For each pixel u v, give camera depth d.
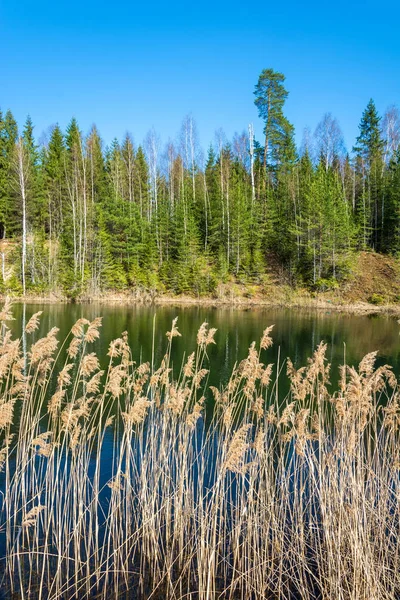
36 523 5.96
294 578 5.62
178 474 6.91
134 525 6.65
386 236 52.69
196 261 47.34
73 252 46.00
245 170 63.25
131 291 45.72
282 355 19.50
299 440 6.07
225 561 5.91
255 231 49.38
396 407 6.82
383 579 5.45
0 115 60.41
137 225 50.03
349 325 29.64
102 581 5.64
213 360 18.14
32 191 48.09
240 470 5.85
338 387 14.27
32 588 5.40
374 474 6.43
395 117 62.50
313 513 7.06
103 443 9.50
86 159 56.72
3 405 5.73
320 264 44.38
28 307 34.22
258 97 61.44
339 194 50.50
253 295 44.53
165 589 5.57
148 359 17.70
